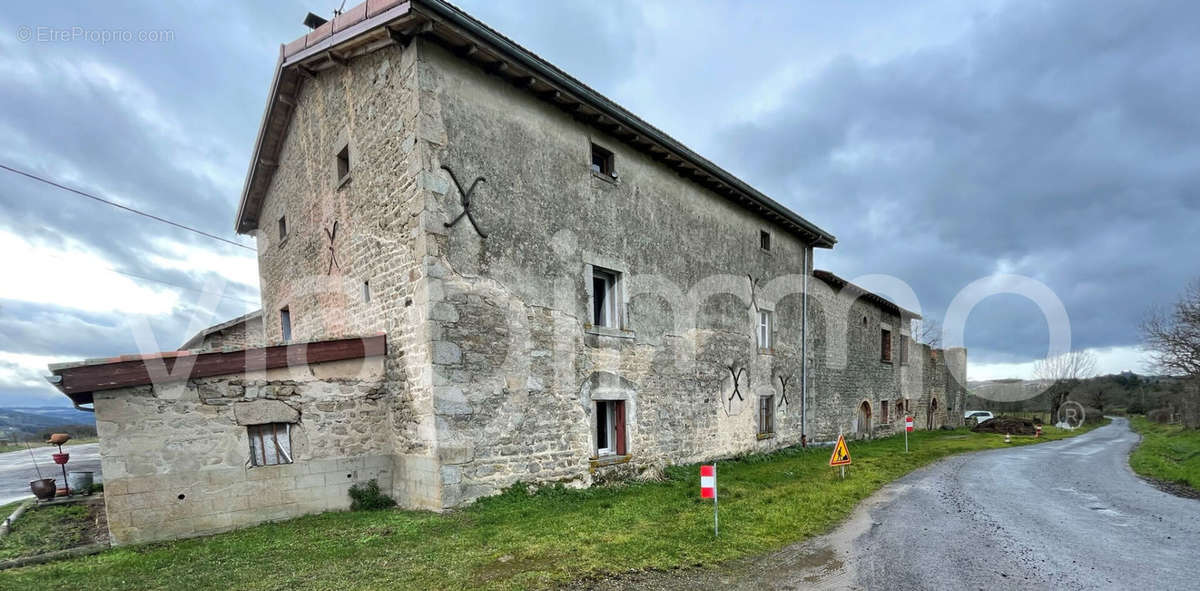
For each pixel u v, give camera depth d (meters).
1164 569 5.32
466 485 6.88
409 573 4.80
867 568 5.28
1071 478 11.28
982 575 5.11
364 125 8.10
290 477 6.80
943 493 9.33
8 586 4.54
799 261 15.79
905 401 23.77
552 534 5.89
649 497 7.86
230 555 5.29
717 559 5.42
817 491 8.72
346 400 7.29
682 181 11.27
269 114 10.55
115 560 5.23
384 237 7.64
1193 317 21.06
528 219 8.02
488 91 7.66
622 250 9.61
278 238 11.83
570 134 8.79
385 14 6.70
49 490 8.45
